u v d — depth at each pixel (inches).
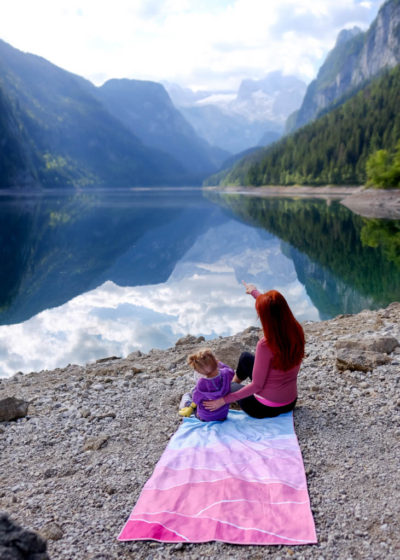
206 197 4562.0
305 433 167.5
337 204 2893.7
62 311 613.9
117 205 3267.7
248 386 166.7
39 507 135.0
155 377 261.9
